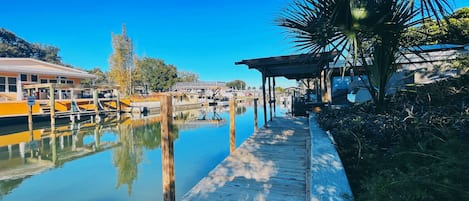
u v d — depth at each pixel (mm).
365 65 3219
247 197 2289
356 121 2811
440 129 1985
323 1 2471
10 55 29031
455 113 2303
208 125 11062
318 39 2730
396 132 2311
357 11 2332
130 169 4676
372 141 2406
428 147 1929
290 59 5555
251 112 18047
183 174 4207
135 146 6938
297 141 4355
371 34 2639
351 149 2447
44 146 7066
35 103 11484
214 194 2365
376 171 1914
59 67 16156
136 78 32062
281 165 3117
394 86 4527
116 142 7559
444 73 4574
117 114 15250
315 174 1858
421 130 2180
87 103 14680
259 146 4086
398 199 1278
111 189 3689
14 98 12914
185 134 8523
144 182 3961
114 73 29406
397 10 2438
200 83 43094
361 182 1697
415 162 1741
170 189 1808
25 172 4574
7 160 5539
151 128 10656
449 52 4660
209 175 2852
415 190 1281
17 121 11602
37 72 13766
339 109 4387
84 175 4359
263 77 6586
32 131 9961
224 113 18734
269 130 5516
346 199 1452
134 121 13398
